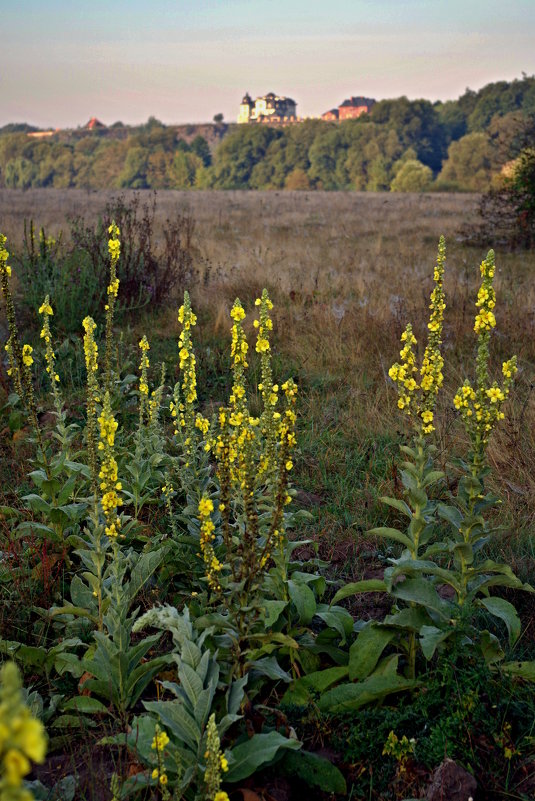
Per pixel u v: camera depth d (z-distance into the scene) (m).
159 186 153.62
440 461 5.24
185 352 4.05
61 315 9.14
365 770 2.74
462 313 9.23
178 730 2.59
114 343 7.21
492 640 3.10
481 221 23.50
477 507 3.20
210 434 4.16
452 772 2.54
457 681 2.94
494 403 3.11
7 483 5.24
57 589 3.87
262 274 12.19
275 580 3.42
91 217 23.83
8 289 3.95
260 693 3.18
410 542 3.31
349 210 32.75
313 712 2.95
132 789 2.48
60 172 165.12
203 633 2.92
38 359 7.74
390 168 131.00
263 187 147.88
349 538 4.64
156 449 4.80
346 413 6.61
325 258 15.56
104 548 3.46
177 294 10.88
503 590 3.99
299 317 9.50
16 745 1.00
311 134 147.88
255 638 3.03
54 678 3.30
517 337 8.49
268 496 3.48
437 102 168.75
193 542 3.82
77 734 2.96
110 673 3.04
